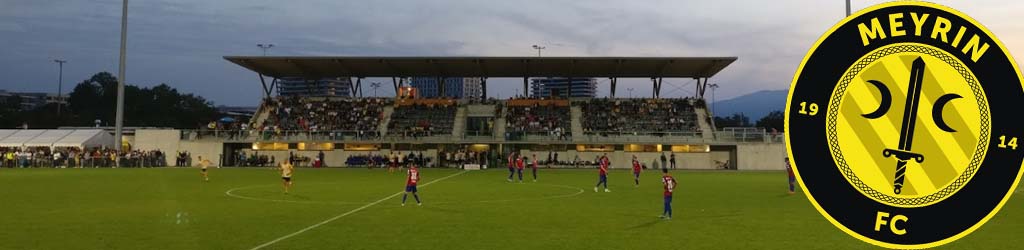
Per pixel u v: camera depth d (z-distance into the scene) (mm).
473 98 72875
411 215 18109
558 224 16141
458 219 17172
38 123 100812
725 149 61375
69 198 23328
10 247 12445
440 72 71438
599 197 24969
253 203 21828
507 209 19938
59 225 15664
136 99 128125
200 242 13102
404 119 67938
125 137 62500
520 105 70875
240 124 68125
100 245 12703
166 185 31438
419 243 13078
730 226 15805
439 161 59844
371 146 62406
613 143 61125
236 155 61406
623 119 66625
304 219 17078
